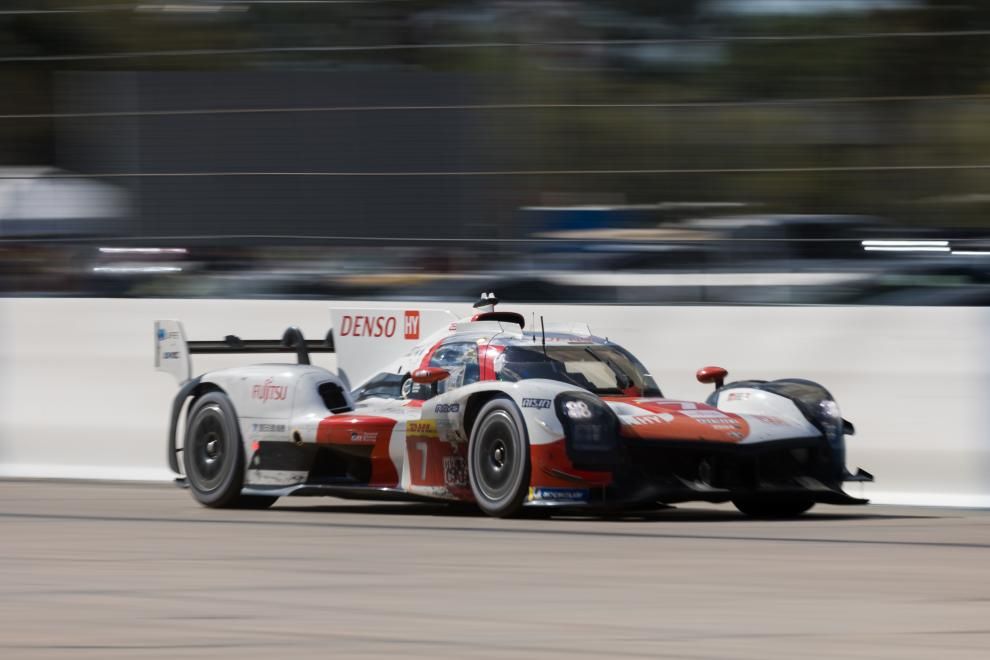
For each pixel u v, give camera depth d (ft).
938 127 90.89
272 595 48.62
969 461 86.07
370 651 38.09
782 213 93.66
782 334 91.86
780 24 94.38
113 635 40.73
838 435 80.28
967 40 90.33
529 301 99.50
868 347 89.56
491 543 64.03
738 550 61.11
